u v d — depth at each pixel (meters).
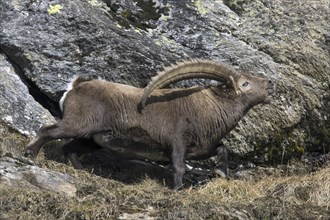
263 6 31.61
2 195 20.81
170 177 25.97
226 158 25.33
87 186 22.25
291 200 23.48
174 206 21.36
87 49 27.67
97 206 21.00
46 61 27.42
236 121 25.02
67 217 20.39
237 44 29.45
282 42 30.12
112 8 29.61
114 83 24.86
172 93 24.64
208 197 22.83
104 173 25.69
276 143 28.34
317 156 29.59
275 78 28.64
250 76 25.33
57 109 27.91
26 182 21.84
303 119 28.98
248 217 21.59
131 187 22.89
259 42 29.97
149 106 24.36
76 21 28.03
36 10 28.28
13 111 26.41
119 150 24.75
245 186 24.23
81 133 24.17
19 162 22.88
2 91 26.84
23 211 20.41
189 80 27.22
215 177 25.62
